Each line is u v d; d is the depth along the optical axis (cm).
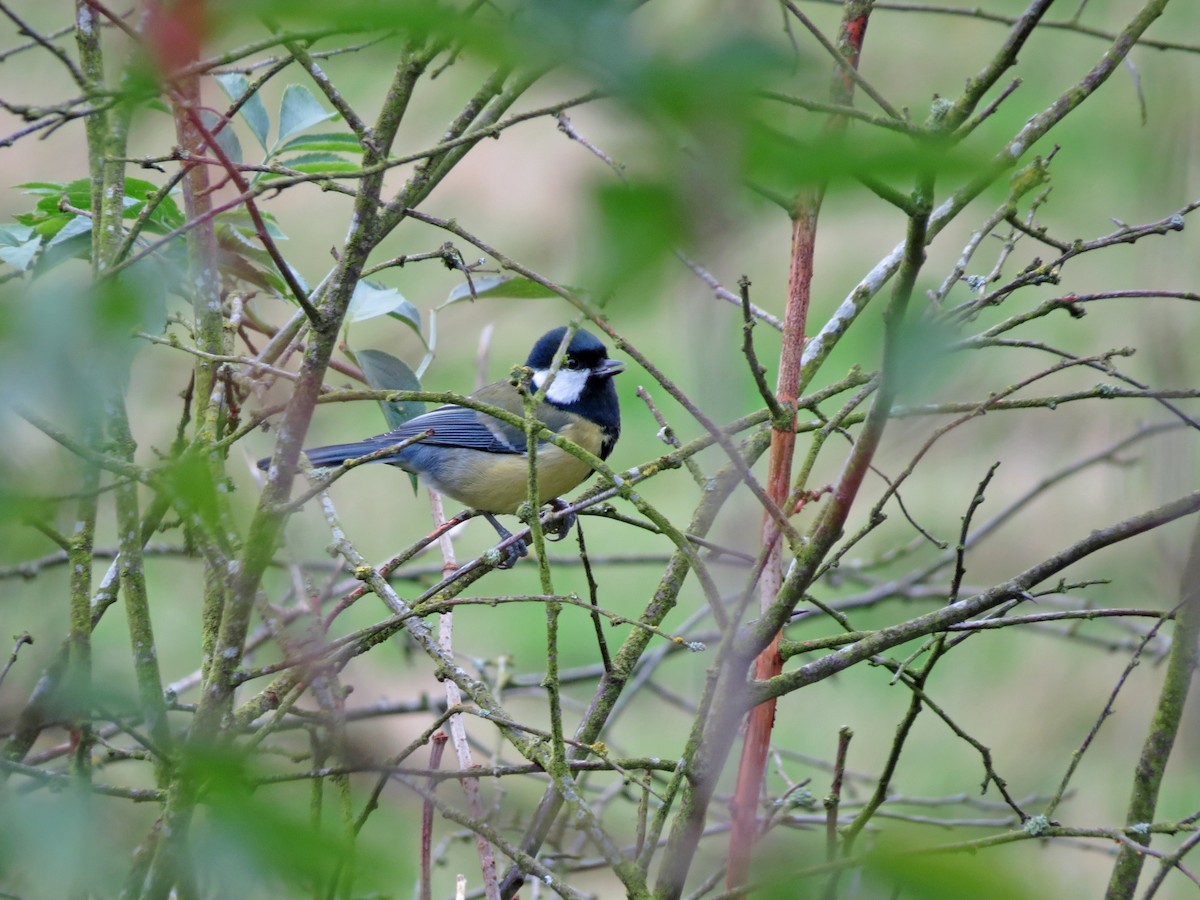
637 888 419
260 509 453
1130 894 578
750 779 483
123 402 510
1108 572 1155
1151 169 600
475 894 698
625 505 1564
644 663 970
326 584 664
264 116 659
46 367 207
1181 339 782
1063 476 938
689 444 589
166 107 558
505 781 965
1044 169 301
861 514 1428
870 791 1195
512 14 174
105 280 233
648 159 149
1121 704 1247
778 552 518
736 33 144
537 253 165
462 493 1118
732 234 150
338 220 1288
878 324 291
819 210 214
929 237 530
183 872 205
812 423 640
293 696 485
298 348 686
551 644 452
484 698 509
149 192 608
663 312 239
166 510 581
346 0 159
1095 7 1112
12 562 260
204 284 585
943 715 534
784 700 1353
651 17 153
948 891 181
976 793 1184
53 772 450
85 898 229
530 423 474
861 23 536
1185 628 564
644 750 1281
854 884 199
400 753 502
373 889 237
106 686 244
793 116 173
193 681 733
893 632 480
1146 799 581
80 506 516
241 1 167
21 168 1148
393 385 688
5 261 581
